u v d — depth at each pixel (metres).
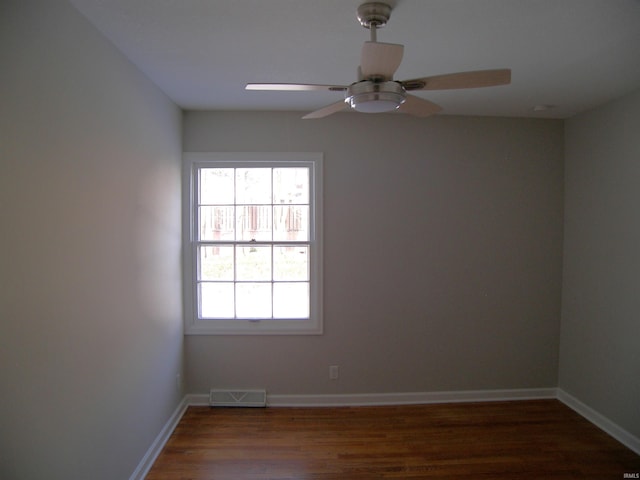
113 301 1.87
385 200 3.06
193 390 3.09
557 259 3.13
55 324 1.42
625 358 2.58
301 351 3.09
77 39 1.56
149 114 2.32
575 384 3.03
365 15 1.53
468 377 3.15
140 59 2.04
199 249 3.10
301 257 3.12
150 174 2.35
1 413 1.17
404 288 3.10
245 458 2.40
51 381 1.40
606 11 1.57
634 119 2.50
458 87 1.55
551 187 3.13
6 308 1.18
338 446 2.54
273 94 2.61
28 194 1.28
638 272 2.48
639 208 2.47
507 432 2.71
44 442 1.37
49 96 1.38
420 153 3.07
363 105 1.52
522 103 2.76
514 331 3.16
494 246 3.13
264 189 3.09
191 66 2.14
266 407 3.07
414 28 1.71
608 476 2.25
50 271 1.39
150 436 2.34
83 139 1.61
